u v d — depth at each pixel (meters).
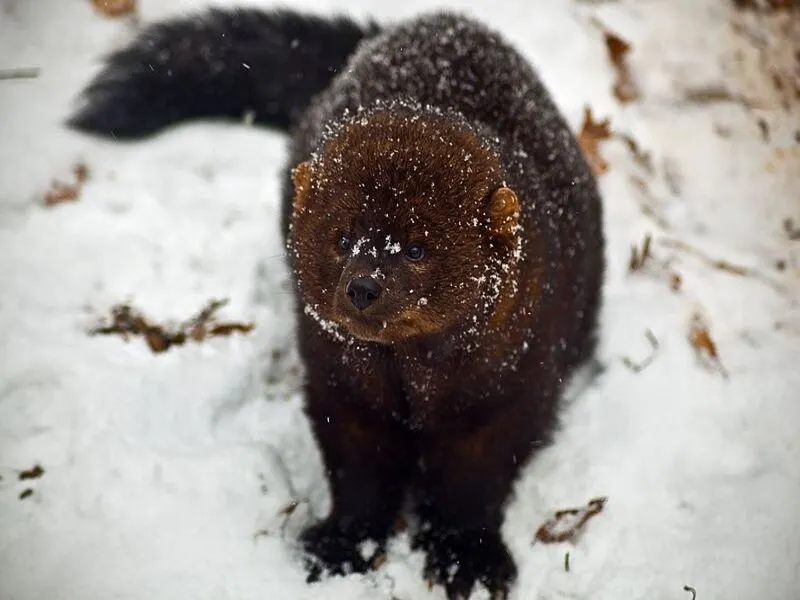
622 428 6.76
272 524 6.04
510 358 5.52
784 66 9.88
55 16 9.28
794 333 7.65
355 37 8.23
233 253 7.62
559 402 6.59
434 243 5.01
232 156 8.48
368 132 5.23
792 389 7.13
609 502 6.30
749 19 10.18
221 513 5.97
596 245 7.08
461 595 5.98
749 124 9.37
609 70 9.48
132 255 7.46
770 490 6.45
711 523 6.23
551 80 9.26
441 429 5.82
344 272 4.98
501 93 6.41
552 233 5.92
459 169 5.12
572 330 6.55
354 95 6.45
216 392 6.68
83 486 5.96
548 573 5.98
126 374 6.60
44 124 8.35
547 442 6.45
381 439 5.98
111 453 6.13
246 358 6.91
